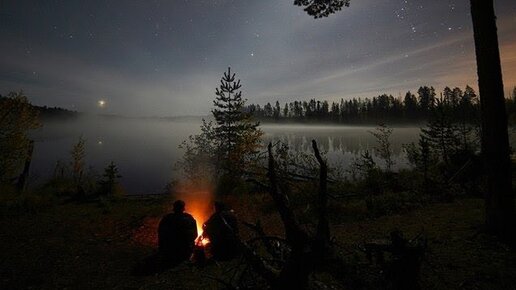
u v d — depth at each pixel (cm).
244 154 1809
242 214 1105
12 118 1503
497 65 668
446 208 1008
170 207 1217
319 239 332
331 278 434
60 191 1574
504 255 558
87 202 1352
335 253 409
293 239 331
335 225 914
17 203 1144
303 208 1050
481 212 888
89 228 937
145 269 621
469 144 2323
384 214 1005
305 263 326
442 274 494
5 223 960
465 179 1409
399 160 3366
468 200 1110
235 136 1909
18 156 1533
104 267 636
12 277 586
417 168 1819
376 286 409
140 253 723
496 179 657
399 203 1091
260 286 429
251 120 2022
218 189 1495
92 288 541
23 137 1523
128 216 1086
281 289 333
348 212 1033
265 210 1132
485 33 678
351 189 1406
